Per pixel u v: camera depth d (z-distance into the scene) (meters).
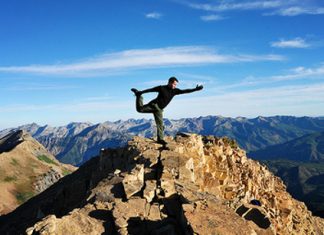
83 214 16.80
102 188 19.97
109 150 37.25
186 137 35.97
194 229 13.95
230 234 13.87
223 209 16.16
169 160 23.38
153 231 15.64
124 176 20.83
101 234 15.43
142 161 24.08
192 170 24.61
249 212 17.58
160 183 19.64
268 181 59.66
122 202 18.00
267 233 16.19
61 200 45.50
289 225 47.06
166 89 22.61
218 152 43.22
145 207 17.55
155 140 34.09
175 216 17.09
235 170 44.81
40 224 14.84
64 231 14.98
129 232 15.69
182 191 18.77
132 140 35.34
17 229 52.41
